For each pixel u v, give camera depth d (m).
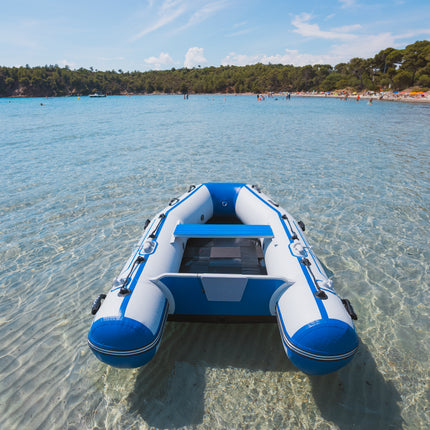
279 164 9.21
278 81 99.00
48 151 11.19
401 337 2.91
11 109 39.56
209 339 2.81
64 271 4.01
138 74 162.50
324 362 2.02
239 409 2.21
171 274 2.39
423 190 6.83
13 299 3.48
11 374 2.53
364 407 2.23
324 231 4.99
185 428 2.09
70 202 6.24
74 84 127.50
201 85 124.75
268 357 2.62
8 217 5.55
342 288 3.64
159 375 2.47
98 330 2.10
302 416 2.16
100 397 2.32
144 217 5.55
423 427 2.10
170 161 9.63
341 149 11.35
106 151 11.19
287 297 2.32
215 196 4.61
